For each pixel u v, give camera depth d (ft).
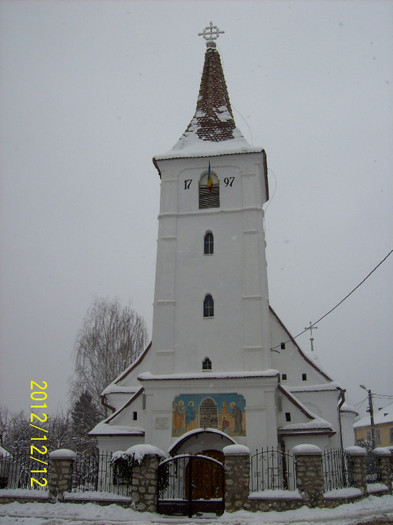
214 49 122.31
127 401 100.42
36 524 58.65
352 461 75.31
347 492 68.18
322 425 86.69
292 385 104.99
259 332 88.28
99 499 65.67
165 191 100.27
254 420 82.02
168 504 64.80
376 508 69.21
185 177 101.04
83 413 172.65
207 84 116.57
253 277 91.76
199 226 97.04
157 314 92.07
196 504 64.69
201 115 111.75
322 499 62.34
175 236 96.78
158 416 84.74
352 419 123.34
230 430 82.23
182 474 81.00
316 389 103.55
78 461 77.36
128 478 69.97
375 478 94.84
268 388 83.46
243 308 90.22
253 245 93.91
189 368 88.12
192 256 95.09
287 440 88.12
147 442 83.82
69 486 68.33
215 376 84.79
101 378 148.46
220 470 80.79
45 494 67.82
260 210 97.30
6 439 164.96
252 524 57.31
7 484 74.90
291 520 59.31
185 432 83.25
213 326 90.07
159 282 94.07
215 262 94.02
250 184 98.22
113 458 69.26
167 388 86.02
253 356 86.94
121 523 58.70
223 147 102.68
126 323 155.94
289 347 107.45
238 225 95.81
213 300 91.81
